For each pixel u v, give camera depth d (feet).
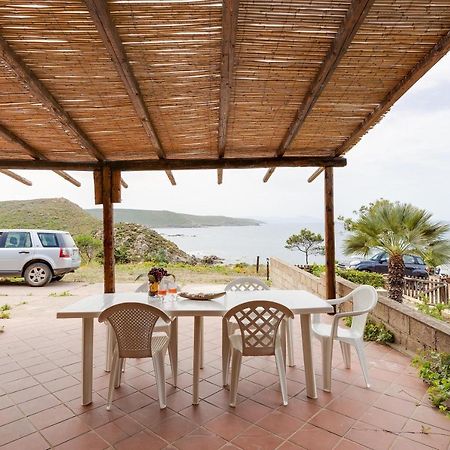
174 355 10.43
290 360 11.88
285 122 14.21
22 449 7.40
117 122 13.74
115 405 9.28
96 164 17.72
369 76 11.04
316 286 21.63
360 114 13.65
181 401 9.47
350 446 7.40
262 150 17.29
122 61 9.52
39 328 16.81
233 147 16.74
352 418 8.52
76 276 36.63
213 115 13.48
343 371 11.32
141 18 8.36
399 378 10.76
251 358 12.65
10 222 70.54
